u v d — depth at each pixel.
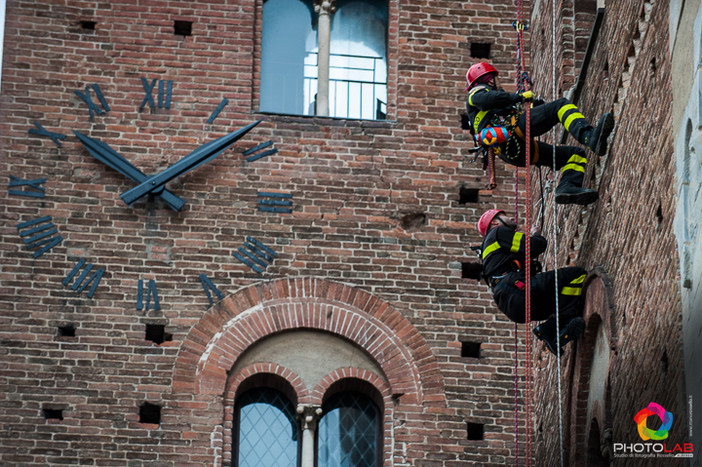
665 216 17.52
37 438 23.72
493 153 21.23
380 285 25.11
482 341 24.95
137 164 25.41
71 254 24.78
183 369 24.30
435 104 26.31
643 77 18.86
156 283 24.75
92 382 24.11
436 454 24.25
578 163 20.66
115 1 26.27
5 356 24.11
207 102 25.91
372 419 24.92
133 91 25.81
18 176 25.12
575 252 22.02
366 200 25.59
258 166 25.59
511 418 24.55
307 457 24.30
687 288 16.53
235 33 26.36
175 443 23.89
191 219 25.16
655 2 18.52
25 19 25.95
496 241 21.47
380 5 27.30
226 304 24.72
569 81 23.81
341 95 26.72
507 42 26.86
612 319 19.42
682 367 16.48
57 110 25.55
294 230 25.30
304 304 24.86
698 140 16.45
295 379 24.55
